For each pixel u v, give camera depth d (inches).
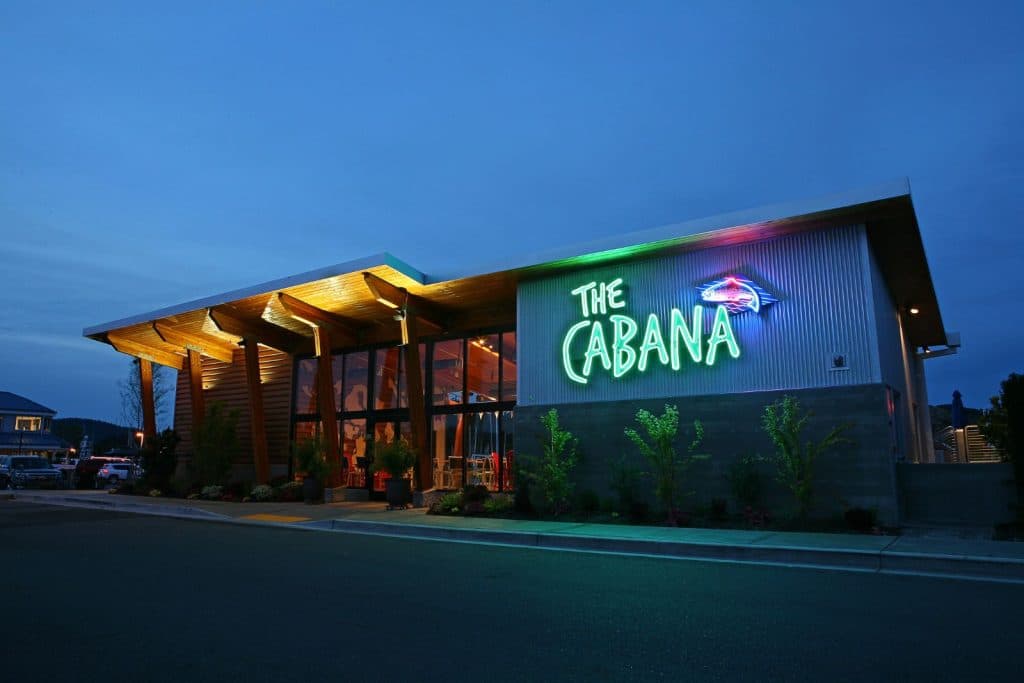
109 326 877.8
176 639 210.8
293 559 376.8
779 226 506.9
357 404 853.2
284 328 879.7
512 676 174.9
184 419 1045.2
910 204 464.4
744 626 224.1
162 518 628.1
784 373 511.2
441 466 754.8
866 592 280.5
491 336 745.0
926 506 475.8
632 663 185.3
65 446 2149.4
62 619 237.0
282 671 179.8
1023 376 448.5
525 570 338.6
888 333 580.4
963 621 230.2
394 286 676.7
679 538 415.5
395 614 243.1
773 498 498.9
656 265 582.9
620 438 573.9
